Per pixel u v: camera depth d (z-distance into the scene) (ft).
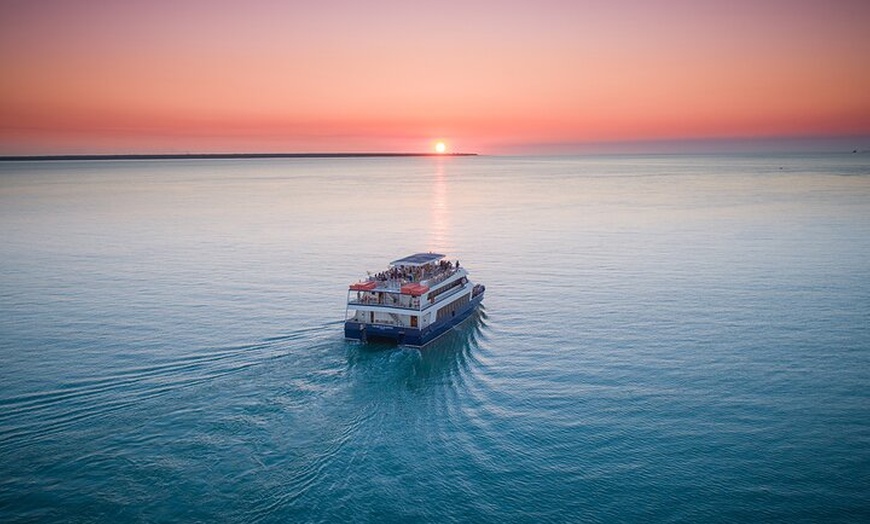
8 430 184.24
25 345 259.19
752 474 170.19
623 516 153.89
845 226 572.92
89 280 377.91
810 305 318.65
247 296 340.18
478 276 396.57
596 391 221.25
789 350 256.93
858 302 322.96
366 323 267.80
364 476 167.22
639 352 257.34
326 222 638.12
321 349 257.34
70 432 183.32
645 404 210.79
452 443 185.37
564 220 647.97
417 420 198.90
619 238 529.86
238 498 155.74
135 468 166.20
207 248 485.97
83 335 272.51
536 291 357.00
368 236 547.90
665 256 450.30
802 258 434.71
